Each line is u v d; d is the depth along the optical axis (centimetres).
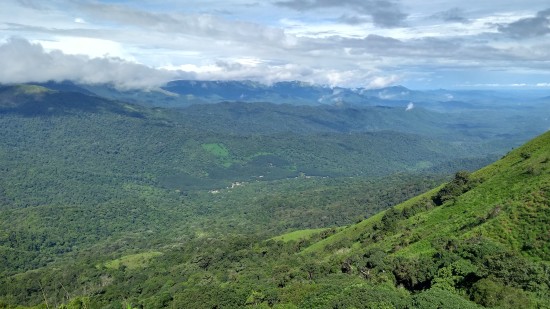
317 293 6450
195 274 12412
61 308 8881
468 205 9438
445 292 5138
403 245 8719
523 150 11031
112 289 13250
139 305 10356
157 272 14412
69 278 15175
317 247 13225
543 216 6744
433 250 7212
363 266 7731
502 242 6600
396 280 6700
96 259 18100
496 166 11275
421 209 11756
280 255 13138
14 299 13612
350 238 12575
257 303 7725
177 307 9000
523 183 8781
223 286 9750
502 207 7712
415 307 4819
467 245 6381
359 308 5241
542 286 4981
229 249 14825
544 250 6094
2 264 18650
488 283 5109
